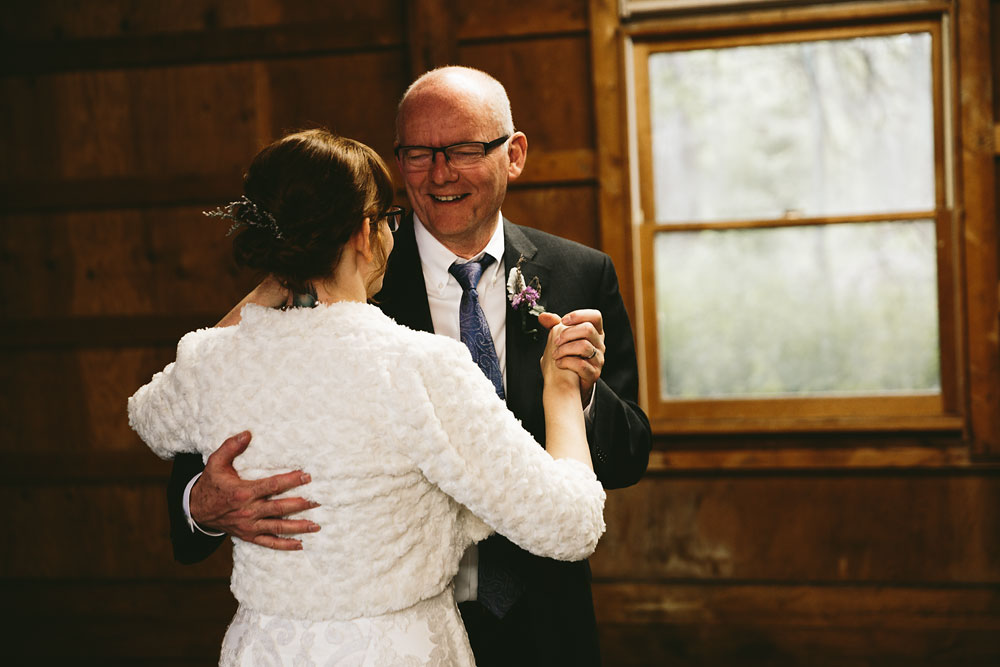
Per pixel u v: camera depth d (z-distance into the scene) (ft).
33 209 11.98
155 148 11.76
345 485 4.00
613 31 10.62
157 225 11.83
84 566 12.06
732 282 10.86
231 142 11.64
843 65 10.54
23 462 12.04
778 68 10.65
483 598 5.45
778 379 10.82
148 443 4.59
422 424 3.99
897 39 10.43
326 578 4.06
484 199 5.62
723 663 10.96
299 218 4.20
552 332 4.94
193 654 11.86
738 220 10.80
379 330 4.18
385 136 11.33
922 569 10.61
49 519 12.10
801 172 10.69
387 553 4.08
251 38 11.45
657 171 10.91
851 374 10.69
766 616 10.88
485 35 10.94
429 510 4.24
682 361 10.98
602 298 6.22
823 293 10.71
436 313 5.91
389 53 11.28
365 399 4.02
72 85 11.84
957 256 10.28
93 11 11.75
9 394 12.12
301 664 4.06
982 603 10.49
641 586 11.07
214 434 4.18
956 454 10.37
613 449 5.59
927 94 10.42
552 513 4.17
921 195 10.50
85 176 11.90
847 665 10.74
